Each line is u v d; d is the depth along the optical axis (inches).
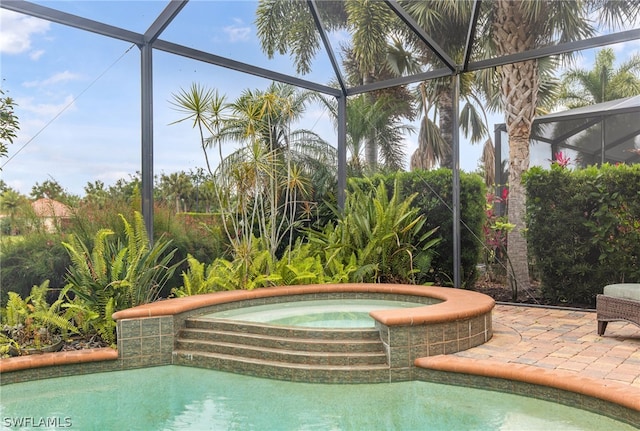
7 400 157.6
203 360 195.5
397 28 318.0
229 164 314.3
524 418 135.9
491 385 160.7
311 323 223.3
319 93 374.6
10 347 187.3
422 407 146.8
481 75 324.2
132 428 133.7
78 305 207.5
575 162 288.8
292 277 298.4
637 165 268.8
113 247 220.8
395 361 173.8
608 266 277.9
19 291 218.2
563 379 145.8
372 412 143.3
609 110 280.5
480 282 325.4
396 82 346.0
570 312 277.6
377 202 310.7
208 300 227.8
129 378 181.5
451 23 293.4
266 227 327.0
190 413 144.6
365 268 303.7
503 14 290.4
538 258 300.4
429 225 344.5
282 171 342.6
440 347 181.3
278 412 144.3
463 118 333.1
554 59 295.9
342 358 176.7
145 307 202.5
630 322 197.2
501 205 317.1
